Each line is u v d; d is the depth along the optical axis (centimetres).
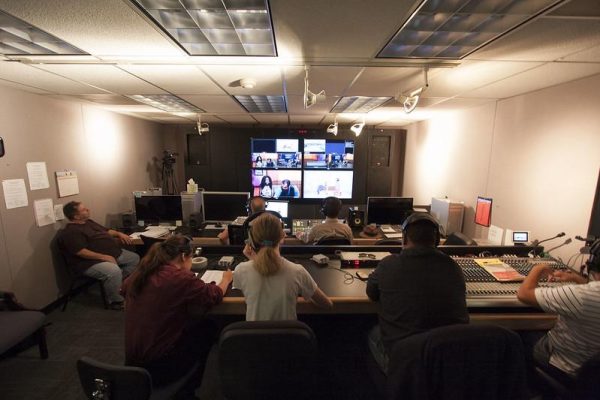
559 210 232
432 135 454
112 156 404
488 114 319
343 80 227
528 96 262
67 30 138
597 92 202
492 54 168
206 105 355
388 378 112
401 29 137
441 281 125
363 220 379
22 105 264
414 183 532
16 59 181
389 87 248
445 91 261
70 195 322
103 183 383
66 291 310
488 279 181
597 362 108
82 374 116
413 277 126
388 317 131
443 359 96
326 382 193
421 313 122
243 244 231
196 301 146
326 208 262
